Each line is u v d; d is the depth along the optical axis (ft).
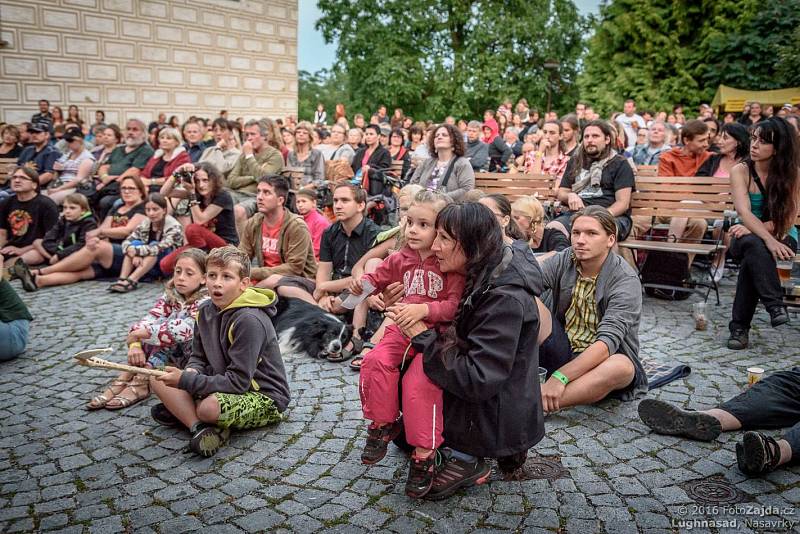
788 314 19.89
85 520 10.01
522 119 62.23
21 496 10.67
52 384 15.19
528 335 9.75
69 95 57.00
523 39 96.12
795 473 11.03
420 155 33.12
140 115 61.46
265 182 19.66
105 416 13.55
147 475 11.29
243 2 67.00
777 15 81.35
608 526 9.73
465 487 10.75
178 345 13.96
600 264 13.75
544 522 9.84
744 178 17.69
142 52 60.75
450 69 96.48
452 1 96.48
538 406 10.01
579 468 11.34
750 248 17.02
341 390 14.84
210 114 66.33
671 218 25.17
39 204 26.50
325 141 40.98
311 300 18.69
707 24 87.20
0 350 16.24
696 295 22.20
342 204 18.43
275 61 70.64
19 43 53.98
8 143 39.29
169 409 12.53
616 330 13.15
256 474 11.29
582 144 22.34
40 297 22.36
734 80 84.23
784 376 12.64
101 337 18.37
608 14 95.35
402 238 16.44
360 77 100.01
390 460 11.68
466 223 9.25
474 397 9.32
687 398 14.25
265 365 12.75
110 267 24.68
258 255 20.52
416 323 9.44
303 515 10.09
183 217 25.73
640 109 88.74
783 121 17.13
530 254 9.95
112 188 30.86
